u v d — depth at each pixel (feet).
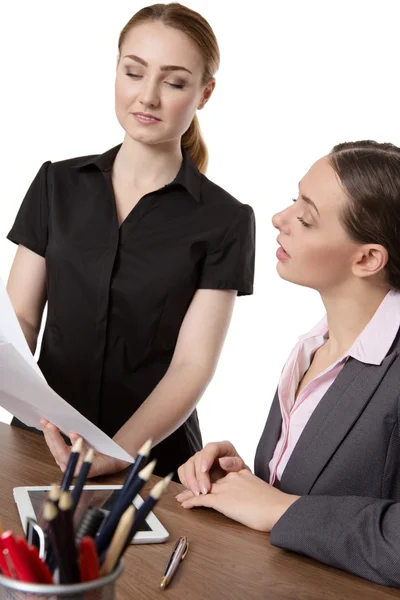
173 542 3.53
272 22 12.13
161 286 5.75
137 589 3.05
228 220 5.89
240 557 3.41
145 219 5.86
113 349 5.85
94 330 5.82
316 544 3.37
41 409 4.10
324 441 3.95
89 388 5.90
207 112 12.58
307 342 4.53
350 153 4.07
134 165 5.90
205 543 3.54
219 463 4.39
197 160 6.37
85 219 5.92
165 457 6.14
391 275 3.99
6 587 2.09
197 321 5.81
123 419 5.95
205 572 3.24
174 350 5.96
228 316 5.90
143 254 5.80
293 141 12.23
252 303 12.69
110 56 13.03
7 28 13.12
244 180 12.53
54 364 5.98
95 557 2.07
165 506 4.00
